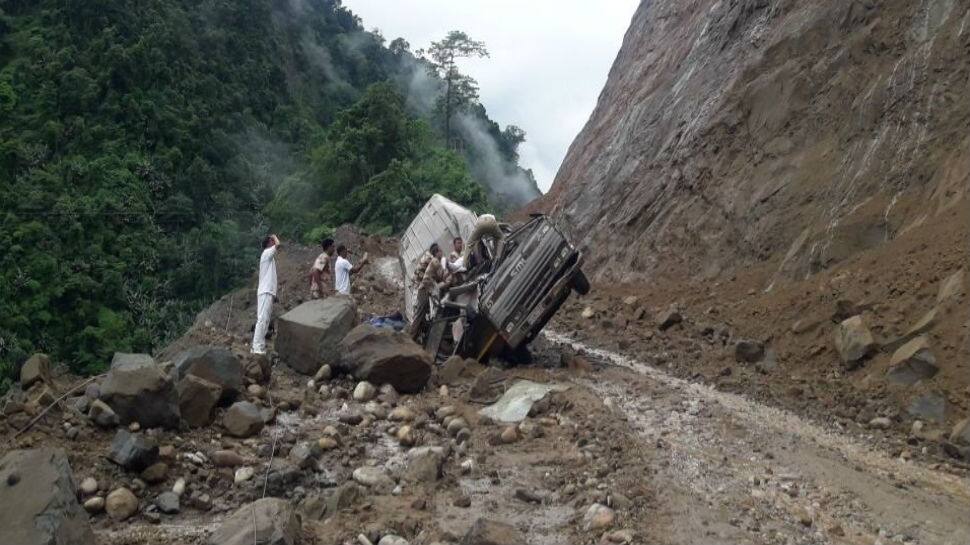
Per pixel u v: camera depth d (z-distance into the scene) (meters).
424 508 6.42
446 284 11.84
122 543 5.71
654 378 11.27
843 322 10.80
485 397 9.62
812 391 10.11
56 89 51.06
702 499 6.56
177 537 5.88
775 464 7.52
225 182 56.03
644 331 14.61
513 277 11.22
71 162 46.81
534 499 6.61
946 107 13.94
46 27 55.81
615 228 21.36
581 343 14.66
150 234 45.66
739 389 10.62
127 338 38.72
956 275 10.11
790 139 17.03
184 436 7.41
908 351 9.55
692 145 19.77
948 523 6.31
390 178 43.88
